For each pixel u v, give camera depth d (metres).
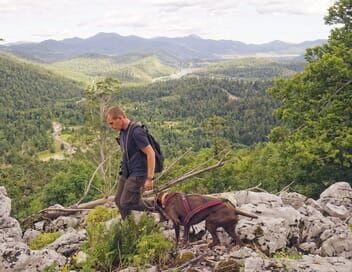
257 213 7.02
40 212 10.56
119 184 6.47
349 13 23.92
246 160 29.16
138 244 5.77
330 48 24.08
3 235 7.42
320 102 22.06
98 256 5.83
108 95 38.22
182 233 6.91
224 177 27.27
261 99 191.88
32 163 47.19
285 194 9.27
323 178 21.69
